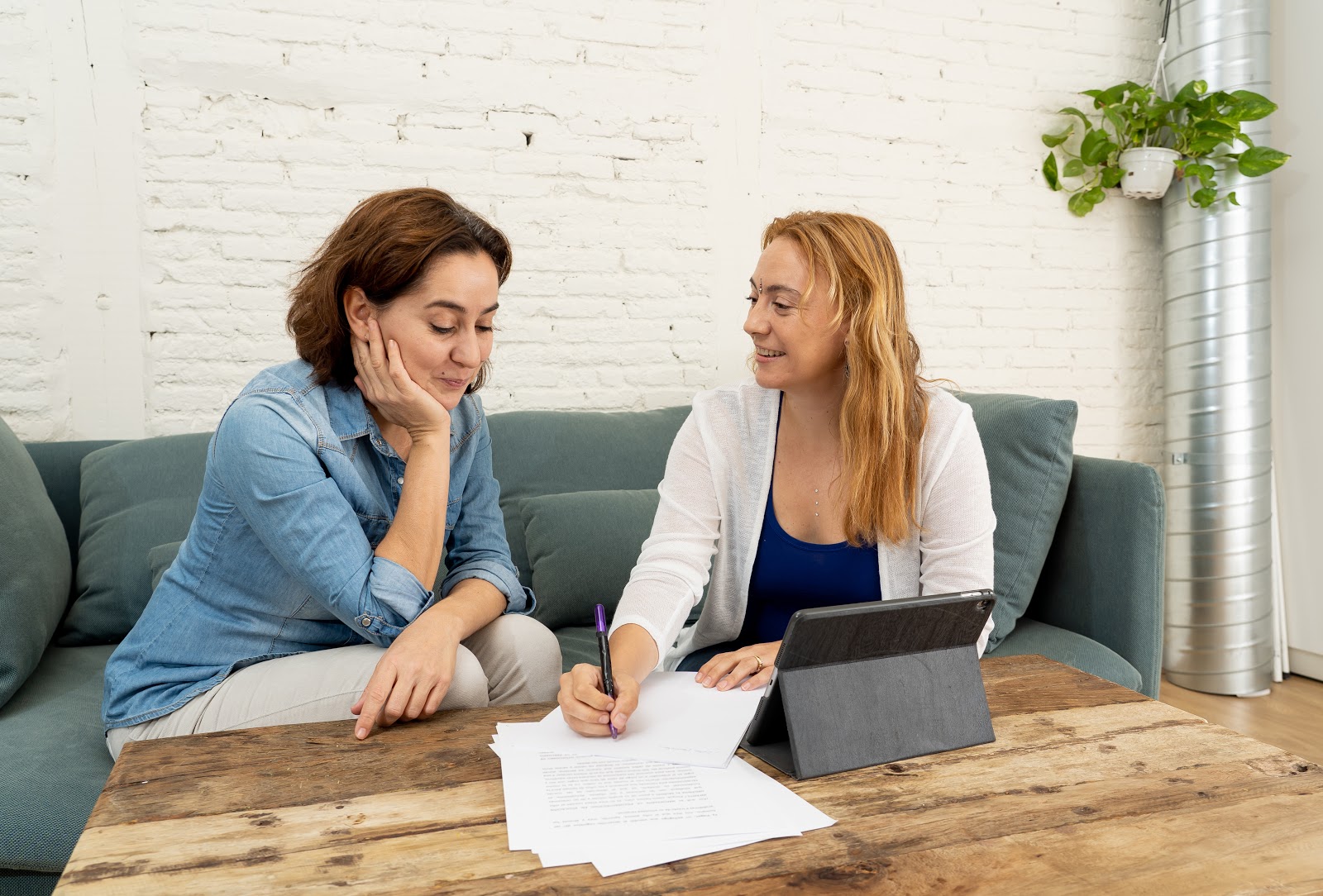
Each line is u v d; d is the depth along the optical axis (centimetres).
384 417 140
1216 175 295
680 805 89
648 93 271
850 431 144
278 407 128
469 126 257
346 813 87
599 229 271
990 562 147
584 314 271
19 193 224
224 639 134
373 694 109
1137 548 195
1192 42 299
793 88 285
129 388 236
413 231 127
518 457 236
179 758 99
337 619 138
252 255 242
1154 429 331
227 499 129
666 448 248
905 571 150
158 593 138
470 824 85
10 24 221
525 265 265
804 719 97
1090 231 320
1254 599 296
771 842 83
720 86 278
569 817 86
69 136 227
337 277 130
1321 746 254
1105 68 317
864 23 290
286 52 241
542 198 265
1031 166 312
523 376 268
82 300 231
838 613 97
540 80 262
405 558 128
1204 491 299
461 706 124
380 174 251
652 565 149
